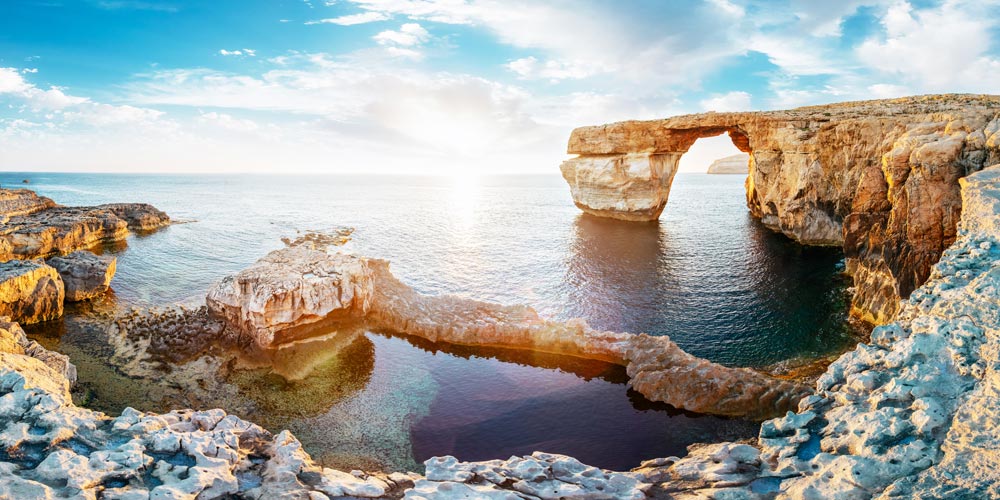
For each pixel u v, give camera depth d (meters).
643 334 29.48
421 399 24.66
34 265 34.97
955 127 29.17
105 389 24.70
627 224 80.81
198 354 28.62
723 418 22.70
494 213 108.50
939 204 26.94
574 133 85.75
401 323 33.00
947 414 12.95
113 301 39.28
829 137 50.88
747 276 45.41
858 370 16.31
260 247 65.38
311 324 30.92
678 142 77.06
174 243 66.94
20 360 17.08
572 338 29.80
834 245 55.12
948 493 10.61
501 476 15.00
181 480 12.76
